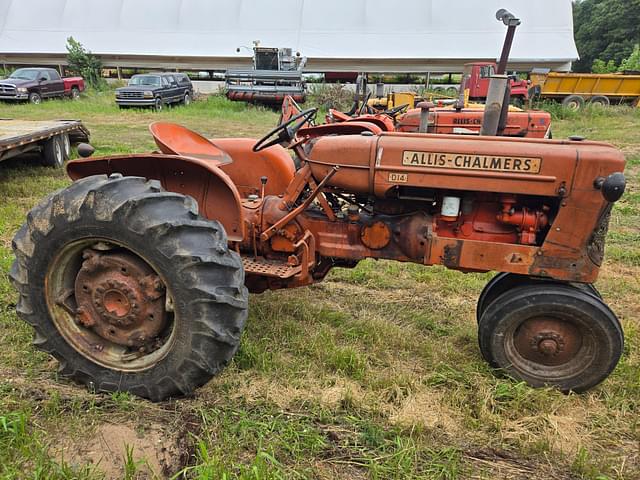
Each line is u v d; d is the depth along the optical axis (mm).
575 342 2662
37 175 7578
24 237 2434
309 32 29125
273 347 2977
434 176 2633
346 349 2908
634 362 2953
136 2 30922
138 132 13055
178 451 2174
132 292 2385
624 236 5496
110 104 19703
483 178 2568
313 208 3178
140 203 2246
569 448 2305
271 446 2141
